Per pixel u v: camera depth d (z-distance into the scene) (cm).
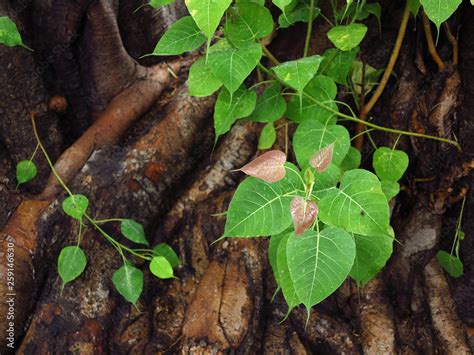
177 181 134
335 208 93
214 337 122
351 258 90
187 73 145
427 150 126
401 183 133
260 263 129
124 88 138
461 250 132
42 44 128
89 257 126
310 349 130
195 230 132
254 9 105
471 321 134
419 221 133
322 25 125
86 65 133
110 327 127
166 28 146
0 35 109
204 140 137
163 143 132
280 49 128
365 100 129
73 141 139
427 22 120
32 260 124
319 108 113
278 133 129
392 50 126
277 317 130
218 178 132
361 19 121
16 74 124
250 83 129
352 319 133
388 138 129
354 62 125
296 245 90
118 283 121
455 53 121
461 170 124
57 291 124
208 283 127
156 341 129
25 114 127
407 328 135
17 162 128
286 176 95
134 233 122
